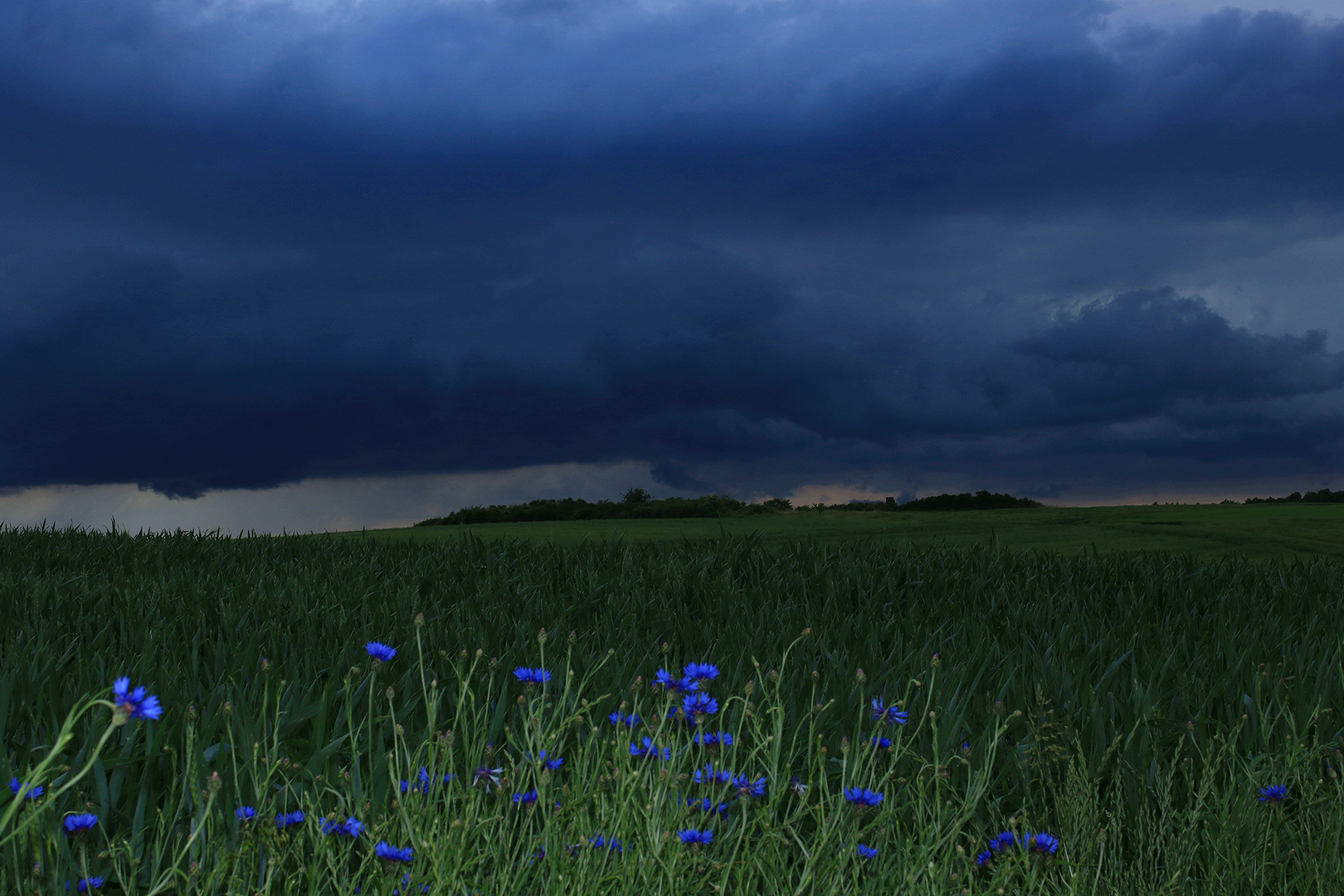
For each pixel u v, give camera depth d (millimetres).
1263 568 6168
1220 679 3250
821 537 8750
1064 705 2957
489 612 4184
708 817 2207
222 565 6012
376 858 1960
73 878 2043
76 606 4305
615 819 2121
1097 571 5945
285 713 2680
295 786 2391
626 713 2754
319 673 3115
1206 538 8281
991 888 2096
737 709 2795
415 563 6012
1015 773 2658
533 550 6781
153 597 4316
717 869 2092
